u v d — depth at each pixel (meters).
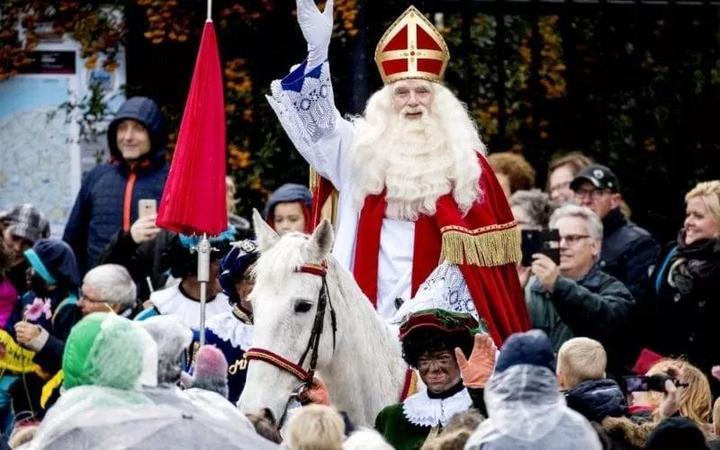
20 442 24.64
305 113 31.38
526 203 37.03
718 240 34.44
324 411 21.28
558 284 33.66
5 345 34.19
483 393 25.42
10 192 43.84
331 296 27.48
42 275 35.22
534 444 21.53
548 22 45.38
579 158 40.09
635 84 43.75
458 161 31.50
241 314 30.41
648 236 37.78
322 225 27.23
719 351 34.31
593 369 27.23
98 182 39.38
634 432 24.98
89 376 22.08
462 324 26.20
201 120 31.20
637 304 35.03
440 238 31.25
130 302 33.62
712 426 28.09
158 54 44.09
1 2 43.69
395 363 28.41
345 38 42.97
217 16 43.66
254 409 26.44
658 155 44.62
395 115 32.16
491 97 44.88
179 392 22.84
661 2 42.91
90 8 43.78
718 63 45.62
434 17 42.31
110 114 43.88
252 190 43.78
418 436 25.91
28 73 43.78
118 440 21.45
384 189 31.56
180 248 32.28
